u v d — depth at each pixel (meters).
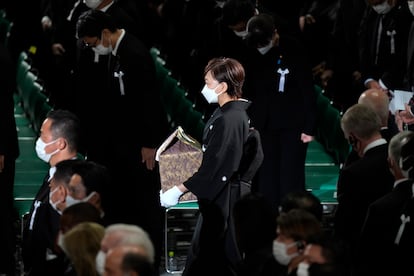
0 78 21.45
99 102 23.06
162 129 27.77
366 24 24.72
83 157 25.17
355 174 17.80
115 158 23.16
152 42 31.12
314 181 26.39
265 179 23.72
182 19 29.75
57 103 28.30
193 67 28.48
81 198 17.34
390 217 16.27
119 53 22.41
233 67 19.23
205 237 19.33
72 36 27.55
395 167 16.45
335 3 29.98
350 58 27.53
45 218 17.86
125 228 14.45
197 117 27.95
